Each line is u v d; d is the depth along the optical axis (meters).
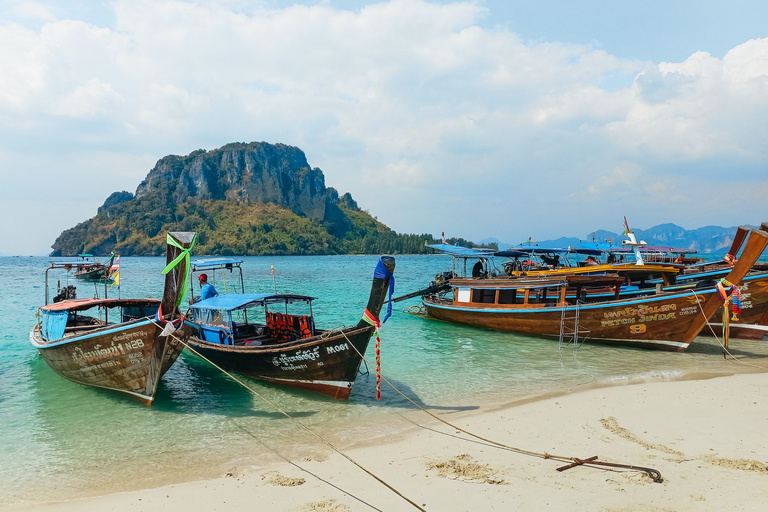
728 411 10.99
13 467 9.10
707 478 7.58
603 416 10.98
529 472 8.09
